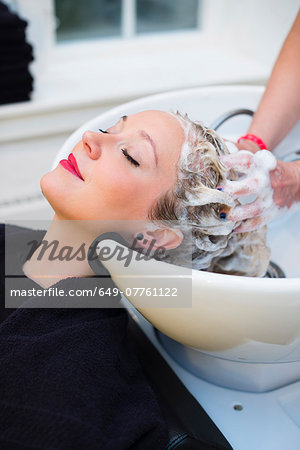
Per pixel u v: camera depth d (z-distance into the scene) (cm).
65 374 62
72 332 66
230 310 55
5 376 62
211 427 67
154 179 65
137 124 68
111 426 62
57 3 141
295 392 78
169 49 154
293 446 69
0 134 126
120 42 150
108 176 65
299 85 85
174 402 70
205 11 154
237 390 78
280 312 55
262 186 68
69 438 57
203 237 69
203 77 138
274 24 136
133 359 73
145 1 149
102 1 145
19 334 67
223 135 93
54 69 141
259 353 63
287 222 91
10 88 120
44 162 136
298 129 91
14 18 112
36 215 135
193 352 77
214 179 66
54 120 129
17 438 58
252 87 94
